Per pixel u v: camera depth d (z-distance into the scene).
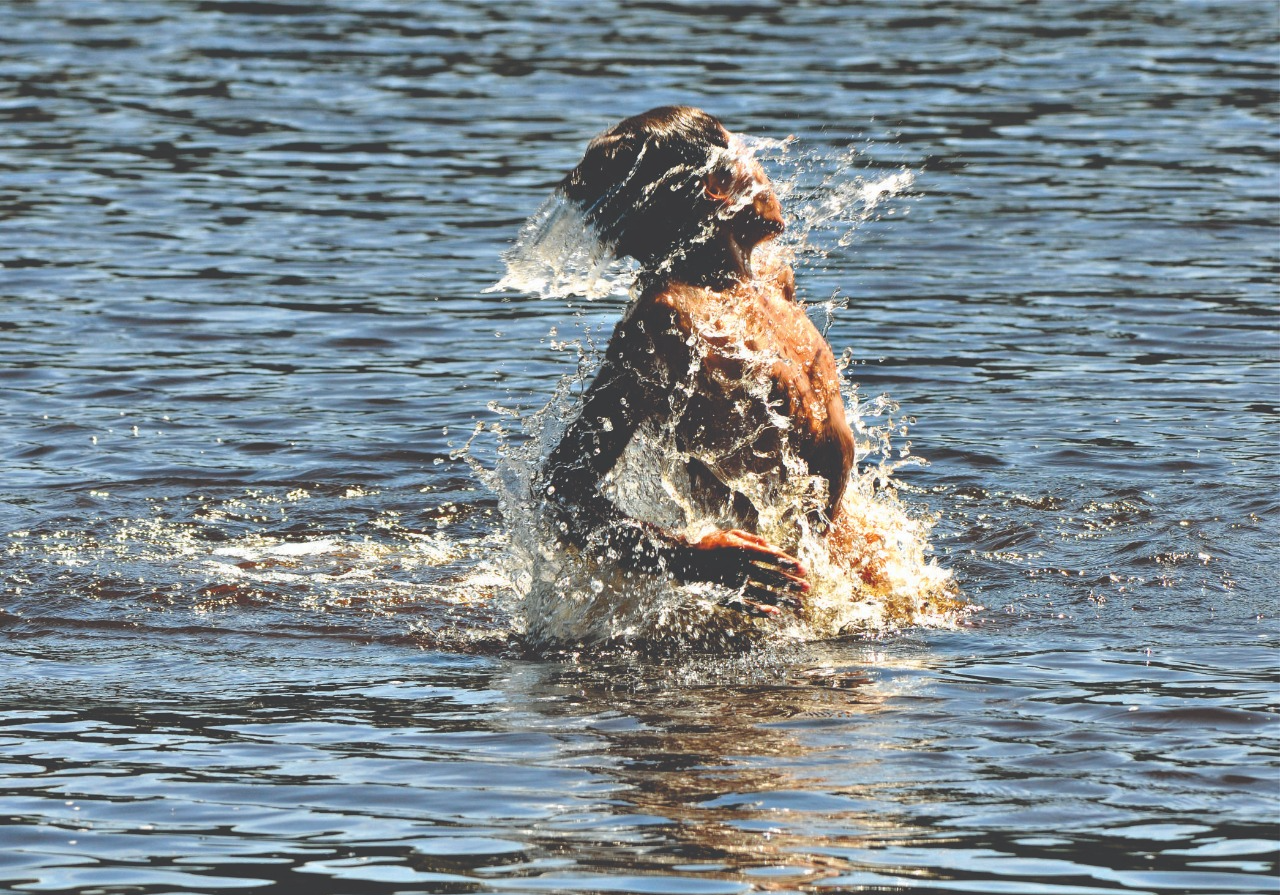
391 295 38.56
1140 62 69.12
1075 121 57.75
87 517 23.28
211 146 54.81
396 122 58.38
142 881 12.59
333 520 23.47
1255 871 12.47
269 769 14.73
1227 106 60.59
